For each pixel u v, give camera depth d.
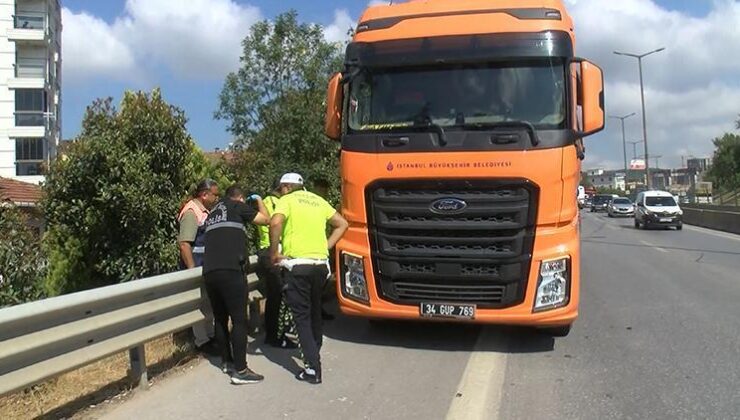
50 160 9.46
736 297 10.45
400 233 6.70
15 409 5.06
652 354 6.78
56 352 4.56
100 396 5.39
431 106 6.80
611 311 9.24
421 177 6.57
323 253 6.11
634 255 18.06
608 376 5.98
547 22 6.88
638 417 4.91
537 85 6.71
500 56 6.80
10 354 4.11
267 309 7.18
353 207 6.88
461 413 4.98
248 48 16.58
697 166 125.25
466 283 6.60
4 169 49.09
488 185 6.44
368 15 7.54
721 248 20.34
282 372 6.16
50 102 51.88
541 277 6.45
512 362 6.48
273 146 14.12
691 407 5.13
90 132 9.12
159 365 6.32
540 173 6.39
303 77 16.06
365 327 8.09
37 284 6.44
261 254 7.03
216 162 12.52
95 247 9.17
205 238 6.04
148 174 8.86
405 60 7.02
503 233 6.46
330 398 5.37
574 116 6.75
